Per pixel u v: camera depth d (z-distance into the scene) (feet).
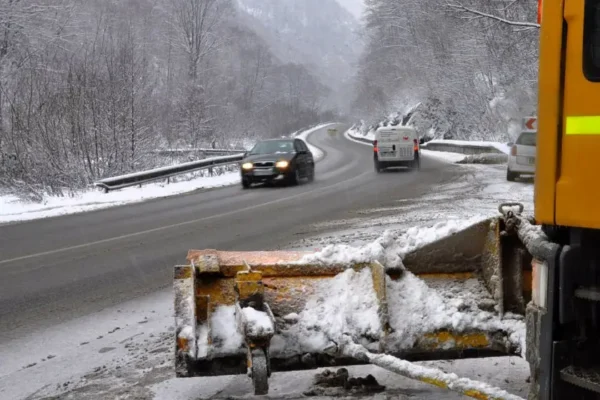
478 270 15.38
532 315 10.36
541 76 9.87
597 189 9.14
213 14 184.34
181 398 14.55
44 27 111.65
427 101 176.65
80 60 98.58
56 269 31.27
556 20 9.66
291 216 46.85
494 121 131.64
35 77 87.81
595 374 9.52
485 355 14.06
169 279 28.17
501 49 110.52
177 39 188.85
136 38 162.09
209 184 81.00
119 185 74.18
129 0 202.39
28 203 63.72
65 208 59.88
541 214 9.87
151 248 36.22
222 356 13.16
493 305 14.44
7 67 98.27
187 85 156.04
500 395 10.62
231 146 154.30
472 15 72.18
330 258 14.60
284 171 70.08
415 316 14.12
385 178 76.59
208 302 13.67
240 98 296.10
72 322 22.06
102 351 18.78
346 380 14.76
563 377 9.65
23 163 72.79
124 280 28.32
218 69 243.19
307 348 13.66
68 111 81.41
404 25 187.93
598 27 9.18
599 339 9.80
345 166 104.94
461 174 77.61
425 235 15.17
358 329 13.85
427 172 83.30
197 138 133.59
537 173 9.96
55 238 42.09
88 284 27.76
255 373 12.09
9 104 84.84
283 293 14.25
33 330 21.29
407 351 13.85
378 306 13.97
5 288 27.53
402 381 14.93
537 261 10.35
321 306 14.11
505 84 126.82
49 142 77.00
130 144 86.99
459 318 14.11
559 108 9.63
